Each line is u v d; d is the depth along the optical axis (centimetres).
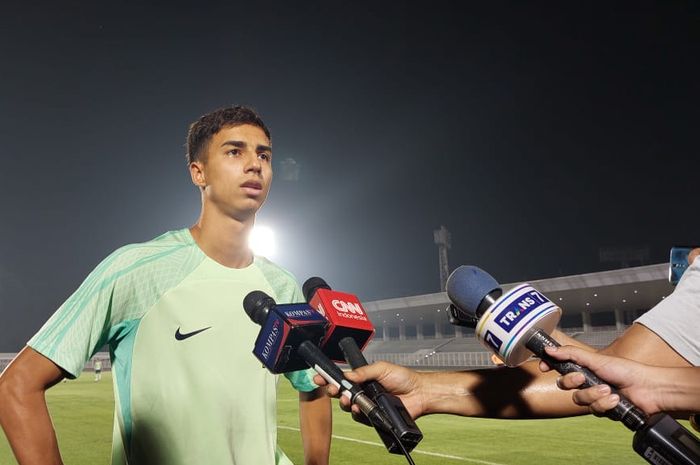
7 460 835
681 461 130
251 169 234
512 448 895
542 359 148
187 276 232
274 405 239
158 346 223
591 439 966
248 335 234
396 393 176
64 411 1431
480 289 152
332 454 862
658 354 164
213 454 219
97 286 218
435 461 809
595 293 3619
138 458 220
